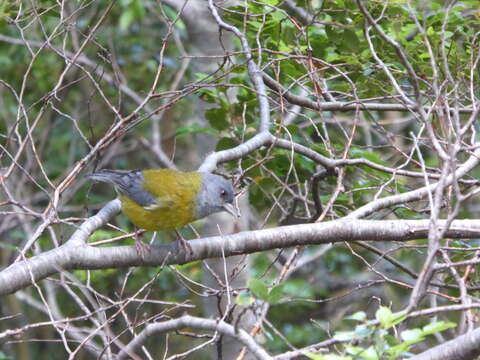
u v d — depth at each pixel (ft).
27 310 62.85
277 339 59.16
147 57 70.23
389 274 57.52
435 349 22.53
